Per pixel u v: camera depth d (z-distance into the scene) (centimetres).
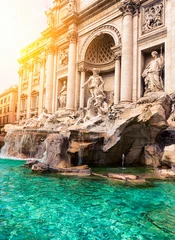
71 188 718
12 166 1187
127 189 710
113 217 480
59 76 3100
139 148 1270
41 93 3481
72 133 1211
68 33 2833
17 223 446
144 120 1106
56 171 988
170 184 786
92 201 588
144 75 1972
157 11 1953
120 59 2233
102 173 983
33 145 1597
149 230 420
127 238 386
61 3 3250
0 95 5916
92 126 1515
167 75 1773
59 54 3181
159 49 1958
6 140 1872
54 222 453
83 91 2594
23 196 628
